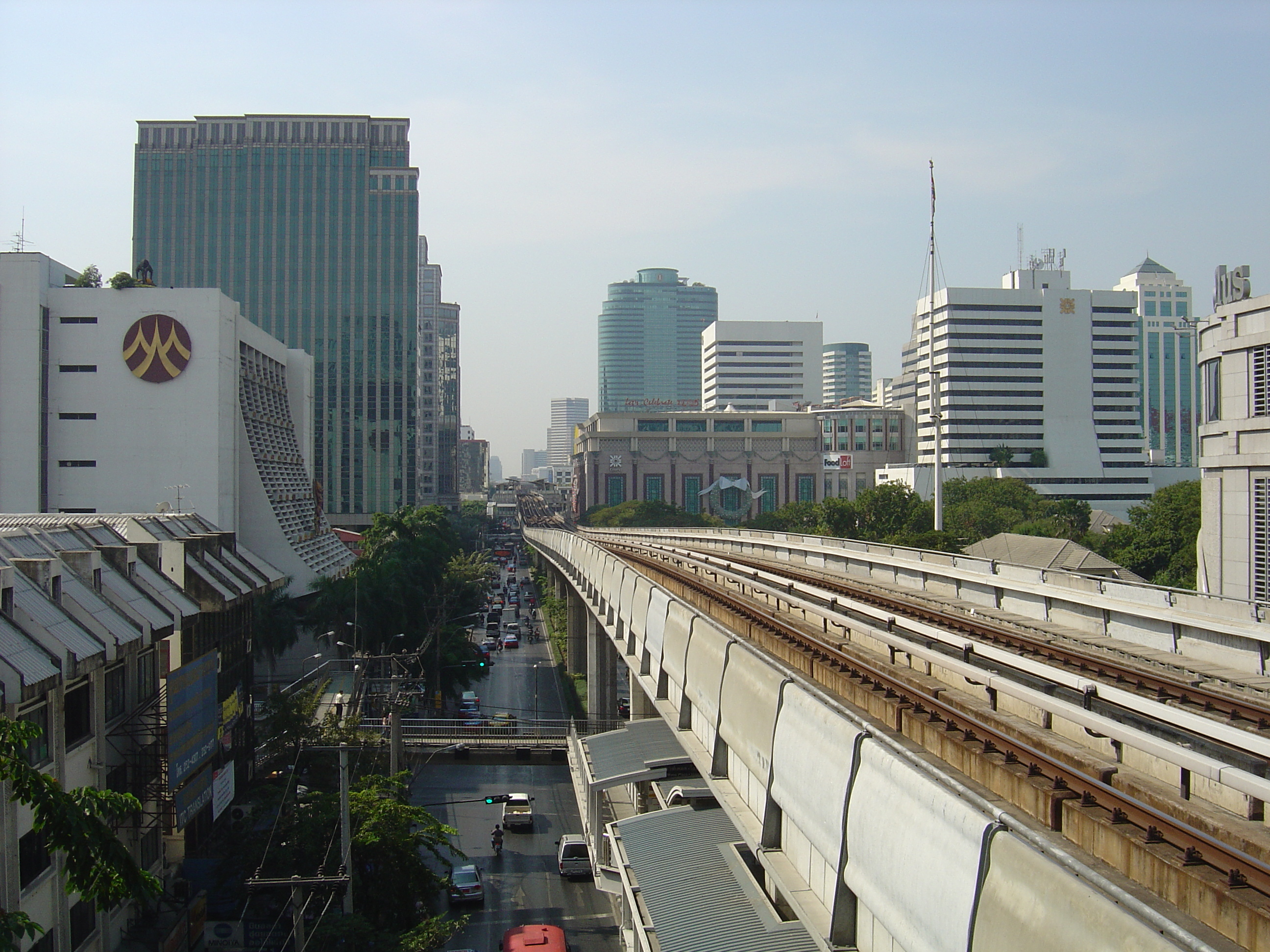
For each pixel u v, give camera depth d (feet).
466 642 232.32
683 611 91.71
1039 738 47.78
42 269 266.57
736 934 70.90
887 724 57.98
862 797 44.65
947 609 118.01
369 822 103.45
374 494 584.81
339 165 588.50
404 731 171.32
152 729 110.32
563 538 280.92
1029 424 607.37
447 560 335.06
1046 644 83.66
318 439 583.17
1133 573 239.71
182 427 273.13
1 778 41.32
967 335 603.67
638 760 123.34
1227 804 44.75
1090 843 38.63
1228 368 175.32
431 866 136.77
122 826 105.91
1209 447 181.98
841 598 100.53
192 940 108.47
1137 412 616.80
